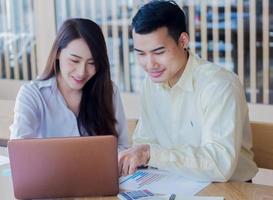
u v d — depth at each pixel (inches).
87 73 70.6
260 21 108.4
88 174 54.6
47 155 54.1
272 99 110.3
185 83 65.3
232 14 111.6
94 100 76.0
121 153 58.6
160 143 71.5
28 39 142.6
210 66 64.6
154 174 62.5
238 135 59.6
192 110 65.6
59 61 72.7
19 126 71.8
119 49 128.4
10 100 141.1
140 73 125.9
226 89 60.7
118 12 126.7
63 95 75.6
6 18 145.1
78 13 133.3
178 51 62.1
